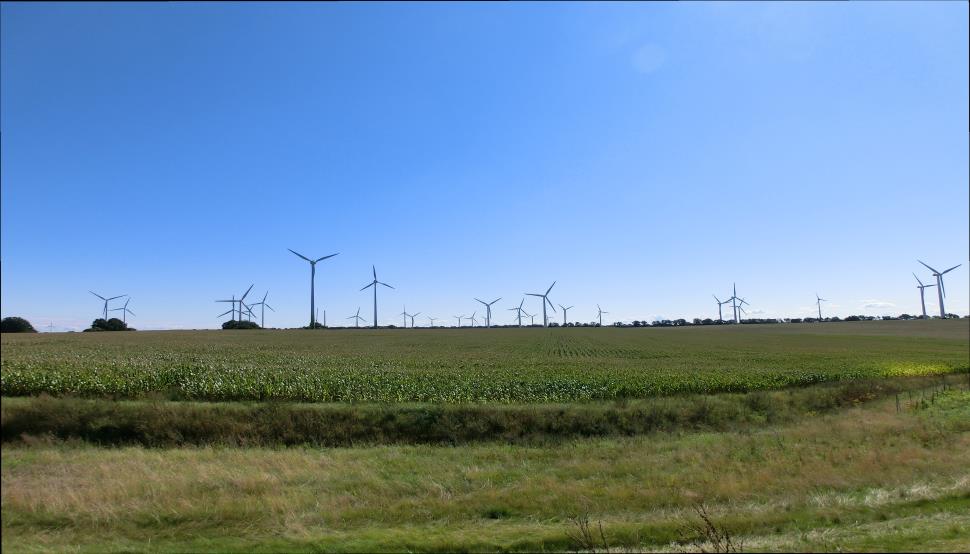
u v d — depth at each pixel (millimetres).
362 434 18812
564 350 71375
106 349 51250
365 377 30266
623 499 11195
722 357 58125
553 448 17281
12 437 16203
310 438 18156
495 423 20234
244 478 12133
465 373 35469
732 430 20938
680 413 22438
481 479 13086
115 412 17703
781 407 25391
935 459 14383
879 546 7738
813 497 11141
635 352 67625
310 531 9328
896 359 54906
